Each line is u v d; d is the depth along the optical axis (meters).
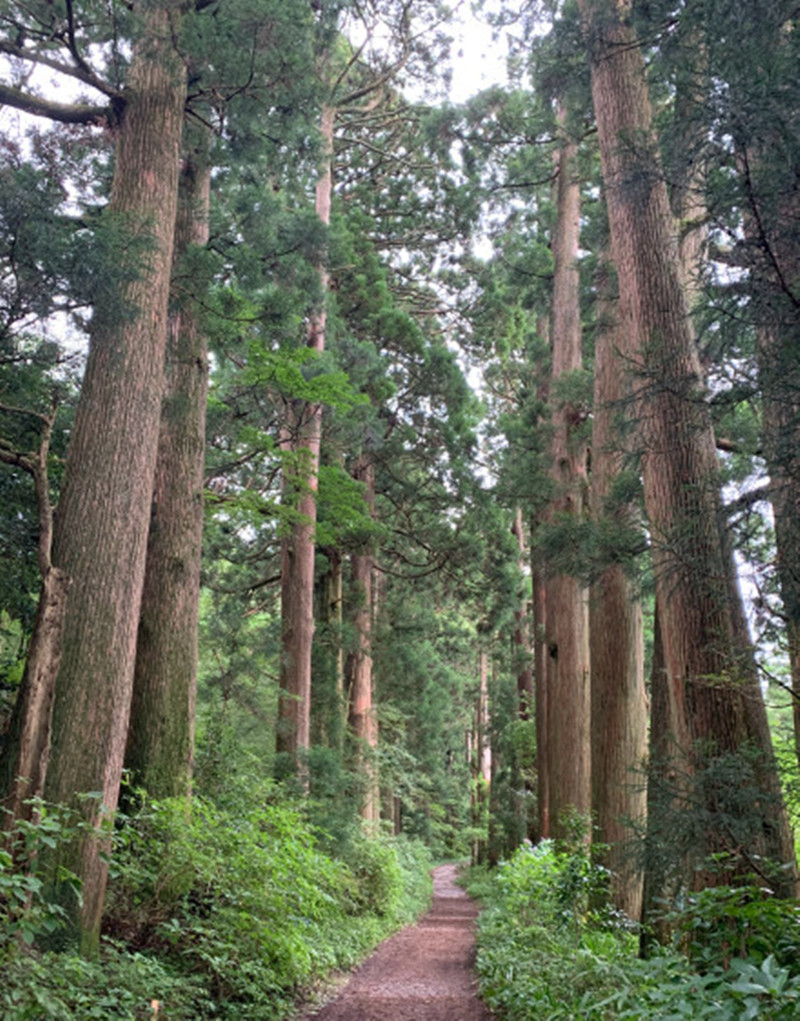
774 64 4.11
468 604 23.31
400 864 20.44
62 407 9.16
